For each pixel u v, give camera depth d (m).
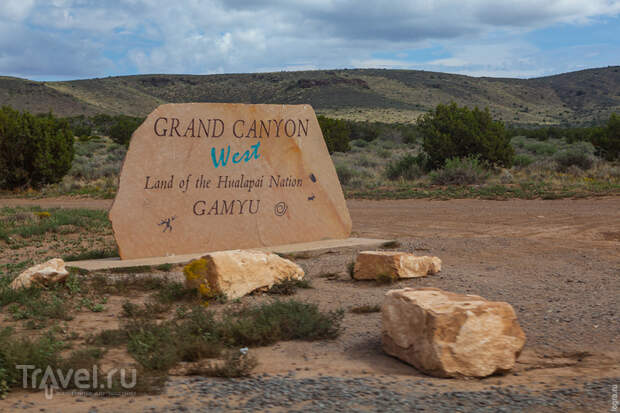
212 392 4.86
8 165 33.12
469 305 5.58
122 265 11.36
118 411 4.39
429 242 14.32
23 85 179.75
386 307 6.16
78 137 81.06
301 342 6.68
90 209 23.88
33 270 9.36
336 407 4.47
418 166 33.78
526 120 185.00
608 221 16.84
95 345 6.36
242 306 8.31
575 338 6.54
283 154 14.55
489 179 29.59
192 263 8.94
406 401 4.61
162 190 12.80
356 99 194.12
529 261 11.61
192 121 13.26
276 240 14.23
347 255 13.02
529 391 4.88
